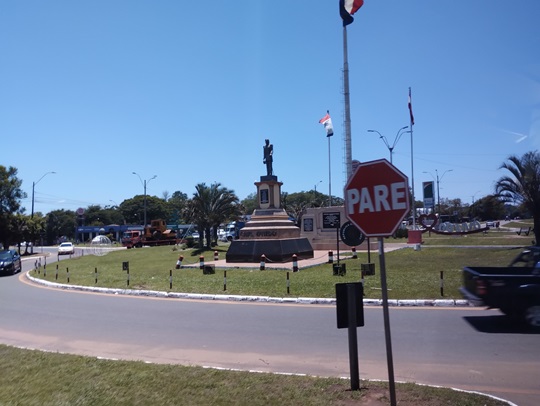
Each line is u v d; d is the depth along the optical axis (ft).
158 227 214.69
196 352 28.58
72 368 23.90
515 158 108.47
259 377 21.80
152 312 43.83
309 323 36.32
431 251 106.93
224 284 55.47
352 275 63.31
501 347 27.53
